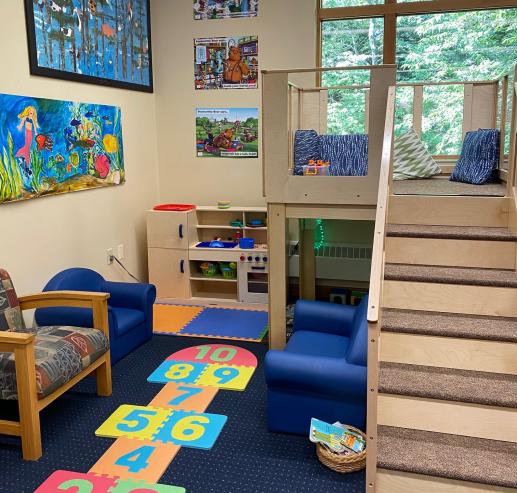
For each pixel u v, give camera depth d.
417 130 4.96
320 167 3.84
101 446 2.85
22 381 2.66
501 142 4.00
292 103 4.45
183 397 3.37
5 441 2.90
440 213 3.47
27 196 3.71
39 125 3.81
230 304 5.16
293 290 5.40
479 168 4.05
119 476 2.59
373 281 2.36
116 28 4.73
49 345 2.98
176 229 5.12
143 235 5.44
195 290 5.38
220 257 5.10
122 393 3.43
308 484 2.55
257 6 5.09
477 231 3.28
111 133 4.73
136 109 5.17
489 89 4.67
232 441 2.90
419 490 2.35
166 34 5.36
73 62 4.16
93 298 3.33
